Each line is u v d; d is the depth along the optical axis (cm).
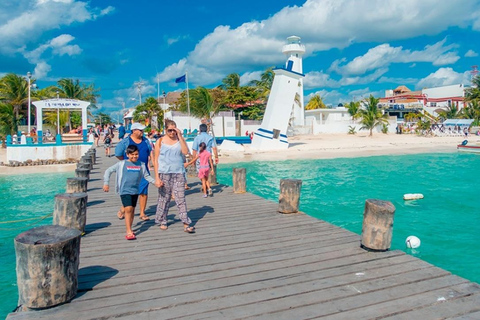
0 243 979
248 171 2372
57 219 676
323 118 6538
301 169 2444
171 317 393
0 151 3706
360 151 3622
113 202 1028
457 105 8144
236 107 5375
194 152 1082
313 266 528
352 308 408
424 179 2017
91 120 7181
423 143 4541
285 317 391
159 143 716
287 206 862
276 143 3634
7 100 4247
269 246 623
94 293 449
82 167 1362
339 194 1622
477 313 396
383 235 577
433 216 1220
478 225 1112
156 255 587
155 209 929
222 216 845
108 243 651
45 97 4606
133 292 452
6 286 708
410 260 545
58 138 2891
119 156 688
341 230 716
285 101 3588
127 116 6869
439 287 455
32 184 1980
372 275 493
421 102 7900
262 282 477
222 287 464
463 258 842
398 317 389
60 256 414
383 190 1708
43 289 404
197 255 584
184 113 4769
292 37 5647
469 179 2011
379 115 5450
